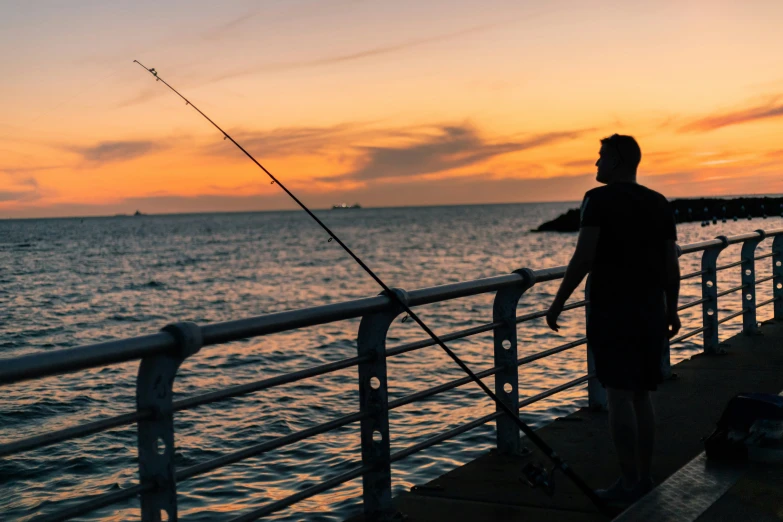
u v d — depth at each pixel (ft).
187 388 40.04
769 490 10.00
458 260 172.24
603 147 11.00
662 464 12.47
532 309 71.31
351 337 57.93
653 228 10.56
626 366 10.48
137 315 85.92
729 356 21.62
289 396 34.63
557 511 10.62
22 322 80.18
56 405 36.27
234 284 125.70
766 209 320.50
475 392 32.63
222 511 20.07
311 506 20.04
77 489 22.90
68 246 317.42
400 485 20.61
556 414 26.76
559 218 342.44
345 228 464.65
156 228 629.51
